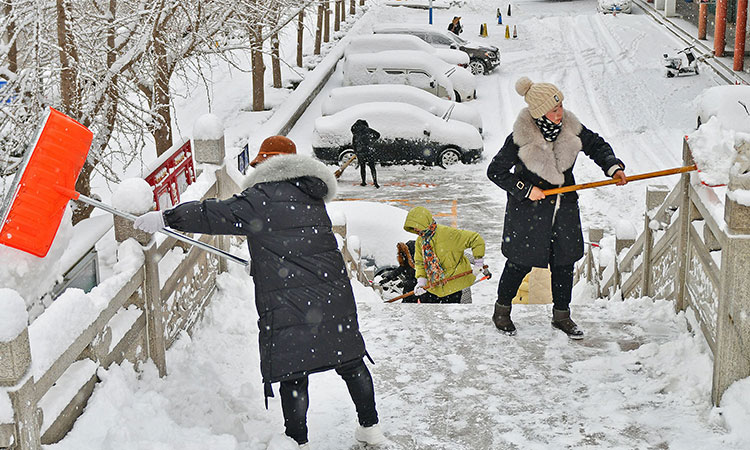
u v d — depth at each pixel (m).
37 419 3.04
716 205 4.46
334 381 4.88
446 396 4.65
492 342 5.35
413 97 21.20
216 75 28.55
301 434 3.94
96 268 4.97
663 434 4.12
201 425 4.07
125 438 3.48
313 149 20.11
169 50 12.52
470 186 18.72
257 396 4.60
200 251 5.41
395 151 20.11
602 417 4.32
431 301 7.91
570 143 4.90
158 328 4.42
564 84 26.98
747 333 4.06
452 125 20.31
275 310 3.70
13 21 9.73
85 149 3.57
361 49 25.94
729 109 4.57
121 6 12.09
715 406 4.22
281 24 15.80
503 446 4.10
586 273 11.89
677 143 20.39
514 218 5.13
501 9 42.94
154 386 4.23
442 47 28.84
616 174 4.90
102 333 3.81
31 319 3.81
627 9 38.59
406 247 10.02
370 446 4.11
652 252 6.22
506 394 4.64
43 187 3.42
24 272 3.69
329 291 3.76
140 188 4.22
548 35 35.41
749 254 3.96
